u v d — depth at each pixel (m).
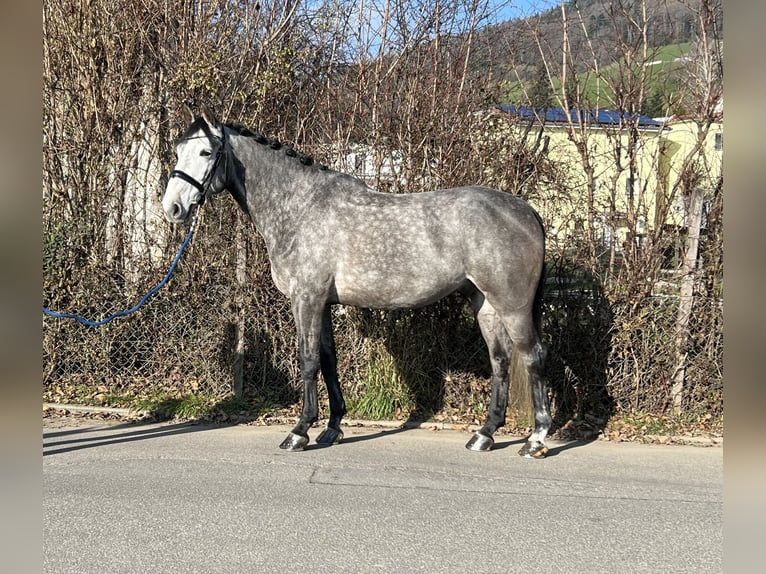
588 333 5.29
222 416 5.24
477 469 4.11
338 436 4.66
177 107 6.13
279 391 5.67
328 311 4.66
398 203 4.25
